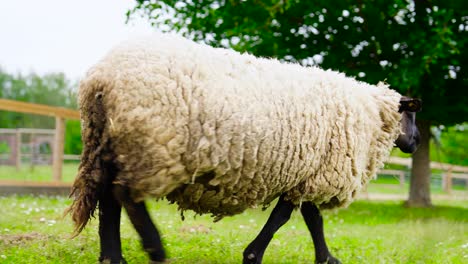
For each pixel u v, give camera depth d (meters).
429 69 13.38
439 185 28.80
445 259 6.27
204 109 4.14
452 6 13.12
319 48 14.17
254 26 13.10
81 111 4.34
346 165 5.00
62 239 6.02
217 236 6.88
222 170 4.29
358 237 7.82
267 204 5.19
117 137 4.08
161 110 4.04
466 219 11.77
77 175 4.36
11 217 7.71
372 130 5.41
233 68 4.48
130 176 4.12
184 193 4.47
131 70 4.10
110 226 4.46
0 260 4.83
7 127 43.25
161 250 4.22
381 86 5.96
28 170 22.61
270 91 4.55
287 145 4.59
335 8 13.49
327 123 4.90
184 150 4.10
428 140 15.35
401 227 9.51
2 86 58.03
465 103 14.08
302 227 8.69
